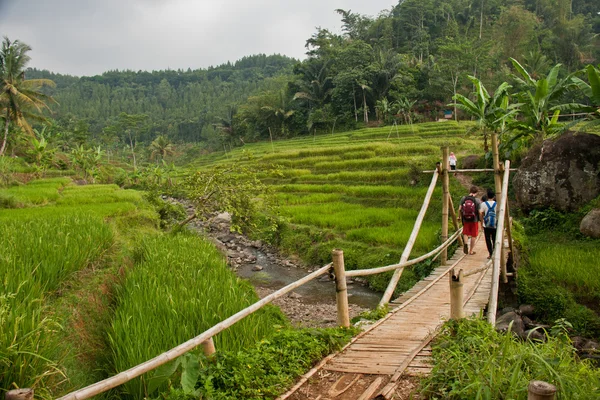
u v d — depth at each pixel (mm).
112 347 5320
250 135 67688
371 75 54031
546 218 15938
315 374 4785
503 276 10680
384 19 68000
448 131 38125
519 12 54031
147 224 15953
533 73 42406
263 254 19938
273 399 4152
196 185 15000
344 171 28781
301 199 24469
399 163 27156
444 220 11656
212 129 88250
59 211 14984
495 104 20516
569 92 36844
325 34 65812
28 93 37281
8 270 5797
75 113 110938
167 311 5797
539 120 18422
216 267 9133
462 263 11469
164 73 168000
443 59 47812
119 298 6953
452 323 5414
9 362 3627
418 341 5746
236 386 4125
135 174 42500
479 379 3713
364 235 17344
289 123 63625
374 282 14922
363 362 5059
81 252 7840
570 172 15664
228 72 167125
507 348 3873
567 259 12836
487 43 47688
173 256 9234
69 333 5629
